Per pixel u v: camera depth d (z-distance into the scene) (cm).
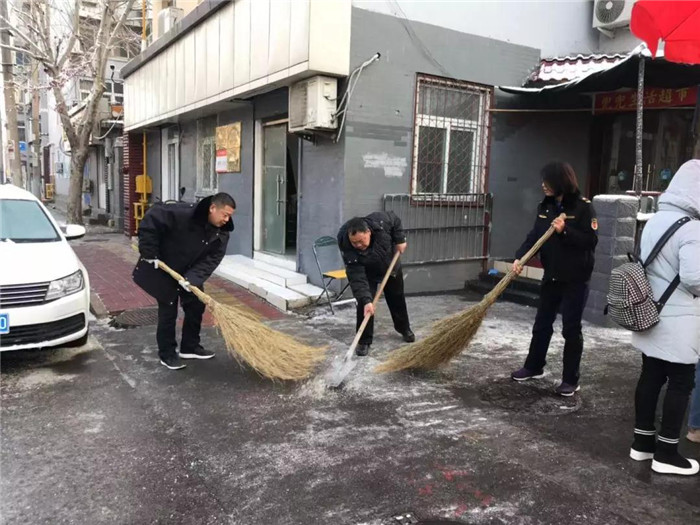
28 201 618
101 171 2102
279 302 735
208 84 954
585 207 426
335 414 421
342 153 725
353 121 723
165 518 291
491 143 866
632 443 375
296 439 379
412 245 802
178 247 497
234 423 403
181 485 321
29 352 542
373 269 543
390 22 739
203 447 367
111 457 352
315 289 770
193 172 1222
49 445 367
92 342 593
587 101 890
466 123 842
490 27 847
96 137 1725
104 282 870
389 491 317
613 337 626
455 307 759
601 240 664
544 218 450
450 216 834
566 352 451
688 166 337
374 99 737
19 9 1655
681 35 546
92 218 2047
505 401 448
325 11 669
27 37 1587
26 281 483
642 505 305
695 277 311
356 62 717
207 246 504
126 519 289
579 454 362
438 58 791
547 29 913
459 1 805
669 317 328
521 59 884
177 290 504
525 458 356
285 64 717
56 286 499
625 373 513
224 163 1048
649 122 859
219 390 465
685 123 824
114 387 468
